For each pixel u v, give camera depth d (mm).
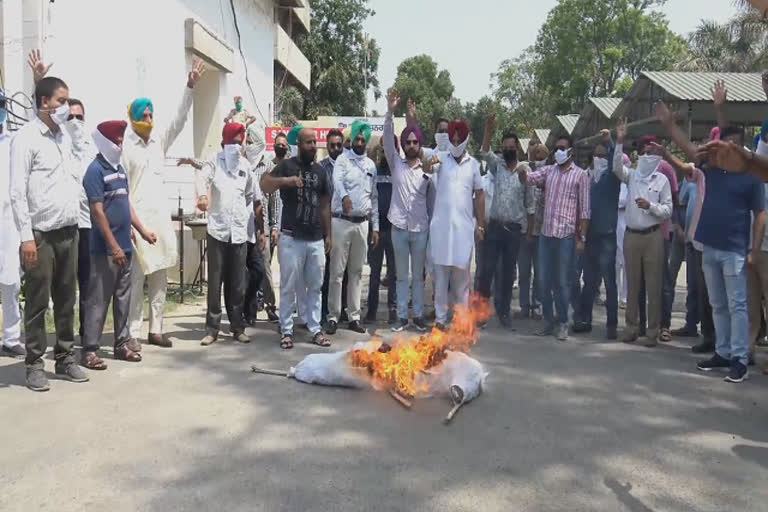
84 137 6449
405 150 7629
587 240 7641
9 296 6344
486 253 8258
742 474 3908
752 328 6477
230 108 15148
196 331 7641
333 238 7434
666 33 48500
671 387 5641
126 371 5871
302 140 6816
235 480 3717
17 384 5426
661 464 4031
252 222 7305
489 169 8383
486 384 5625
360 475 3797
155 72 11289
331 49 33750
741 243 5891
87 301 5910
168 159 11125
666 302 7594
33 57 5707
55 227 5273
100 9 9672
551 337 7621
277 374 5809
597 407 5078
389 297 8586
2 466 3859
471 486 3682
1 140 6246
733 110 16844
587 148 23125
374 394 5285
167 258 6719
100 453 4059
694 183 7477
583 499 3562
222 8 14609
